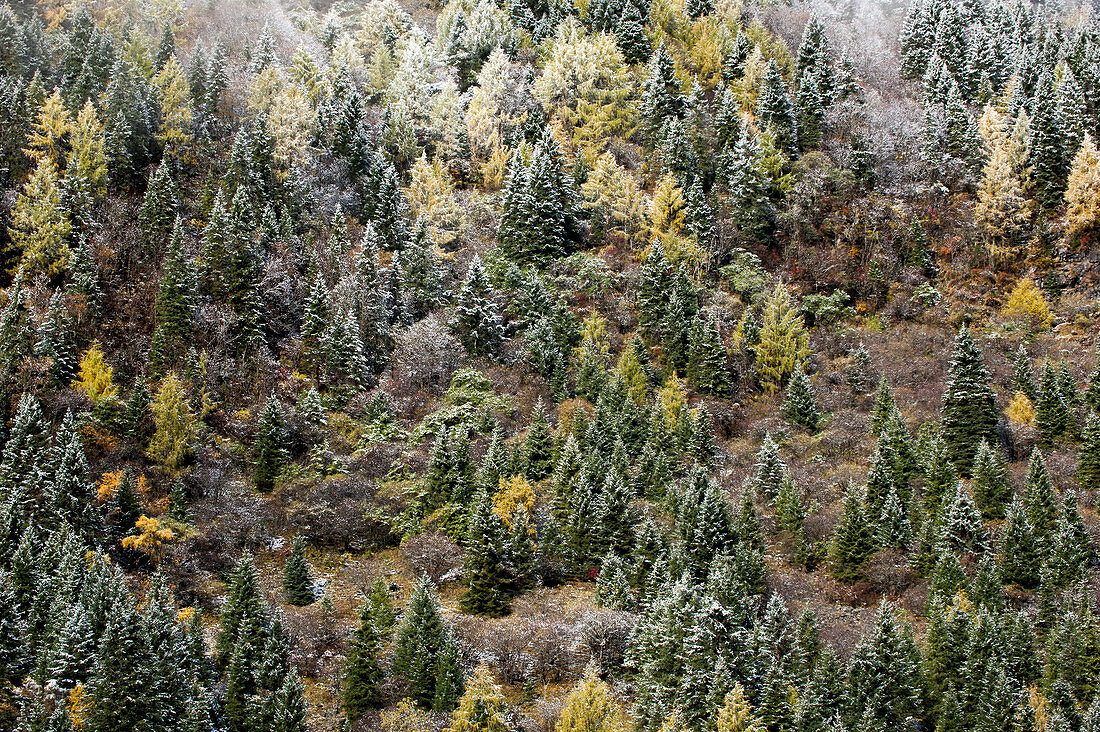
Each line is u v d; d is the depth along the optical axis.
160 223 70.75
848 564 49.41
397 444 60.09
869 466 58.66
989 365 70.62
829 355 73.75
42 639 39.41
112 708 35.53
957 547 49.66
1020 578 48.47
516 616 46.22
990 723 37.56
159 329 63.16
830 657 39.53
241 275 66.88
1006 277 82.44
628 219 81.94
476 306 68.25
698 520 48.53
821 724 36.75
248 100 86.75
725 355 69.12
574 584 49.69
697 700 38.00
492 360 67.31
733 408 66.25
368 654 40.94
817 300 78.88
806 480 57.12
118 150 77.44
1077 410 62.25
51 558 43.50
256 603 42.16
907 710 39.44
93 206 72.62
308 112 84.25
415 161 87.62
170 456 55.19
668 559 46.41
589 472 52.72
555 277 76.88
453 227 81.25
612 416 59.56
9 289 66.31
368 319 67.81
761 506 54.66
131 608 38.53
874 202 87.38
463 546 51.53
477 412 61.84
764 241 83.62
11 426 54.75
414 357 65.88
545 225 79.12
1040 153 87.69
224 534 51.59
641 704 38.16
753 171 84.69
